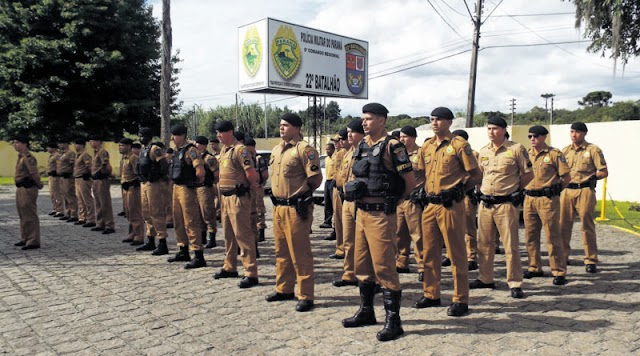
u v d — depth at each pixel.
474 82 17.36
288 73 16.92
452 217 4.47
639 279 5.71
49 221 11.11
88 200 10.20
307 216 4.81
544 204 5.59
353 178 4.31
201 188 7.66
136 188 8.16
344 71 19.27
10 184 22.22
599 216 11.05
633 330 4.08
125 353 3.79
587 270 6.12
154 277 6.12
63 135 21.81
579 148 6.23
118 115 22.81
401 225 6.18
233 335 4.13
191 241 6.62
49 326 4.40
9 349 3.90
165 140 14.05
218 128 5.69
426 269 4.79
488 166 5.29
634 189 13.45
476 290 5.36
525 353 3.64
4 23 21.28
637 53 12.55
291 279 5.13
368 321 4.32
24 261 7.05
